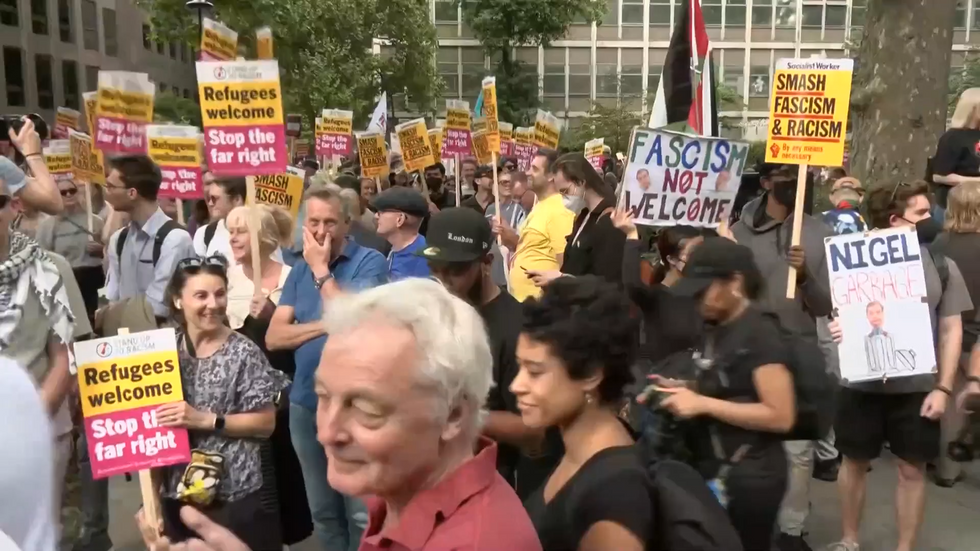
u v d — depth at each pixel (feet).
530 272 16.72
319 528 12.84
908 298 13.37
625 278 13.37
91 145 22.50
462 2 116.06
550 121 35.73
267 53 22.59
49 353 10.94
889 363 13.38
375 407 4.51
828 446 17.87
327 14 74.69
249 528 10.68
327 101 74.69
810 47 127.03
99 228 23.29
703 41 21.81
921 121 27.32
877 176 27.86
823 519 16.57
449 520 4.78
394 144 56.13
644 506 6.23
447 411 4.75
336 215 12.59
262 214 14.98
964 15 120.37
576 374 6.66
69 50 103.76
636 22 130.00
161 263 15.56
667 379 9.05
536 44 119.96
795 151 14.70
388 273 14.42
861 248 13.66
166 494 10.66
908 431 13.65
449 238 10.19
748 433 8.70
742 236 15.80
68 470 14.03
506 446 10.95
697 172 15.49
